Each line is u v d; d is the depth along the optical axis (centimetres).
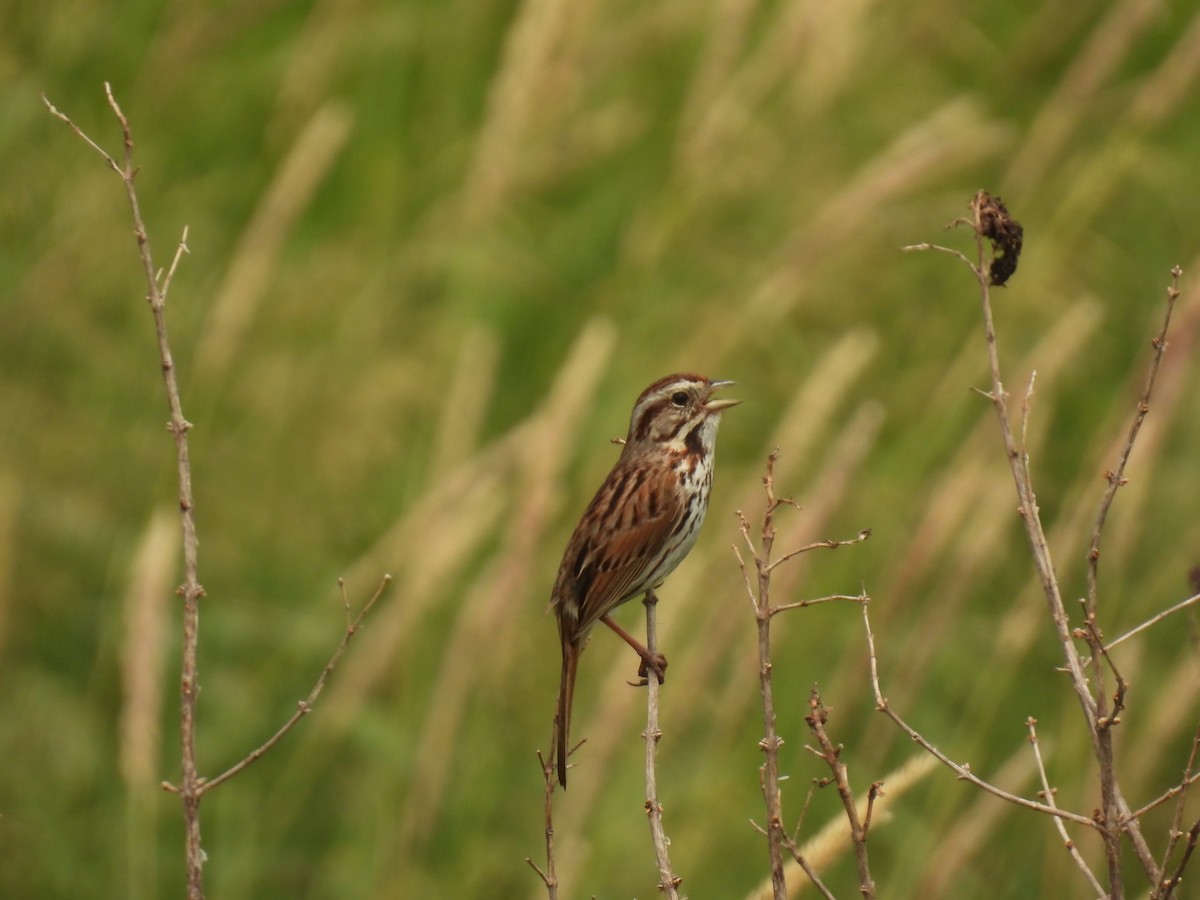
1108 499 600
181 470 592
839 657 1232
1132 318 1473
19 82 1538
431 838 1144
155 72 1558
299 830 1179
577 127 1541
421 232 1481
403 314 1455
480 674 1112
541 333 1454
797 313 1458
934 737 1205
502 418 1412
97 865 1123
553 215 1545
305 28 1623
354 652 1234
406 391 1358
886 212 1482
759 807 1110
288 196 1276
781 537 1148
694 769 1155
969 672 1247
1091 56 1466
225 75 1650
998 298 1446
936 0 1698
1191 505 1302
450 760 1097
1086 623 614
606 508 911
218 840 1138
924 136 1356
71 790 1158
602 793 1116
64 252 1414
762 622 602
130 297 1427
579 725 1207
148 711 1001
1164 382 1127
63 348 1380
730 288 1427
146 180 1514
